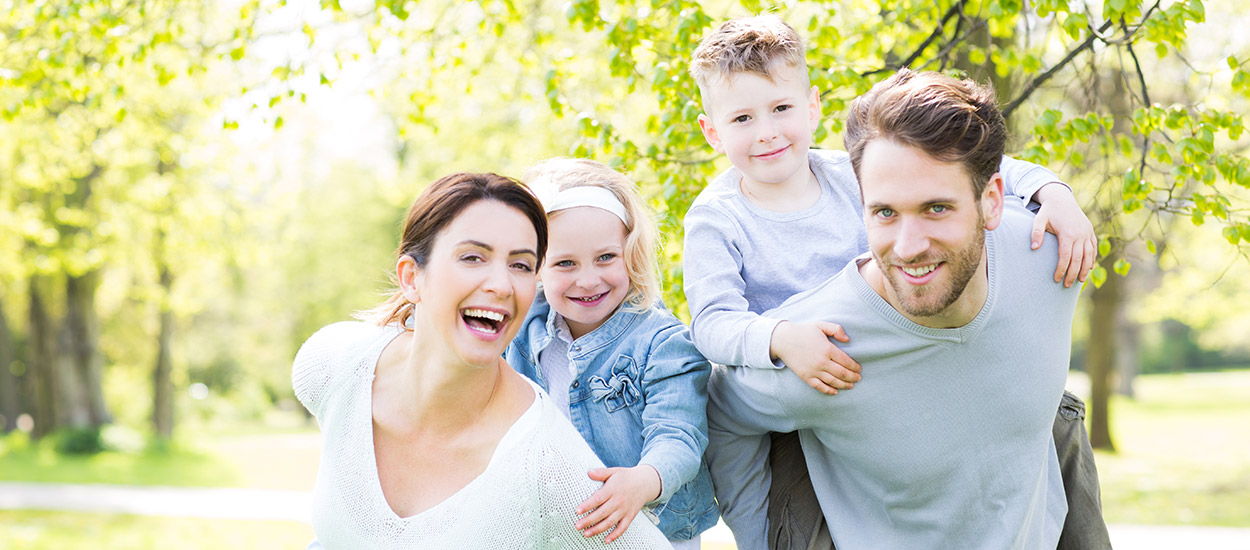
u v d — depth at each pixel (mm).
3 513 12945
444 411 2271
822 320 2186
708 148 4414
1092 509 2594
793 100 2594
